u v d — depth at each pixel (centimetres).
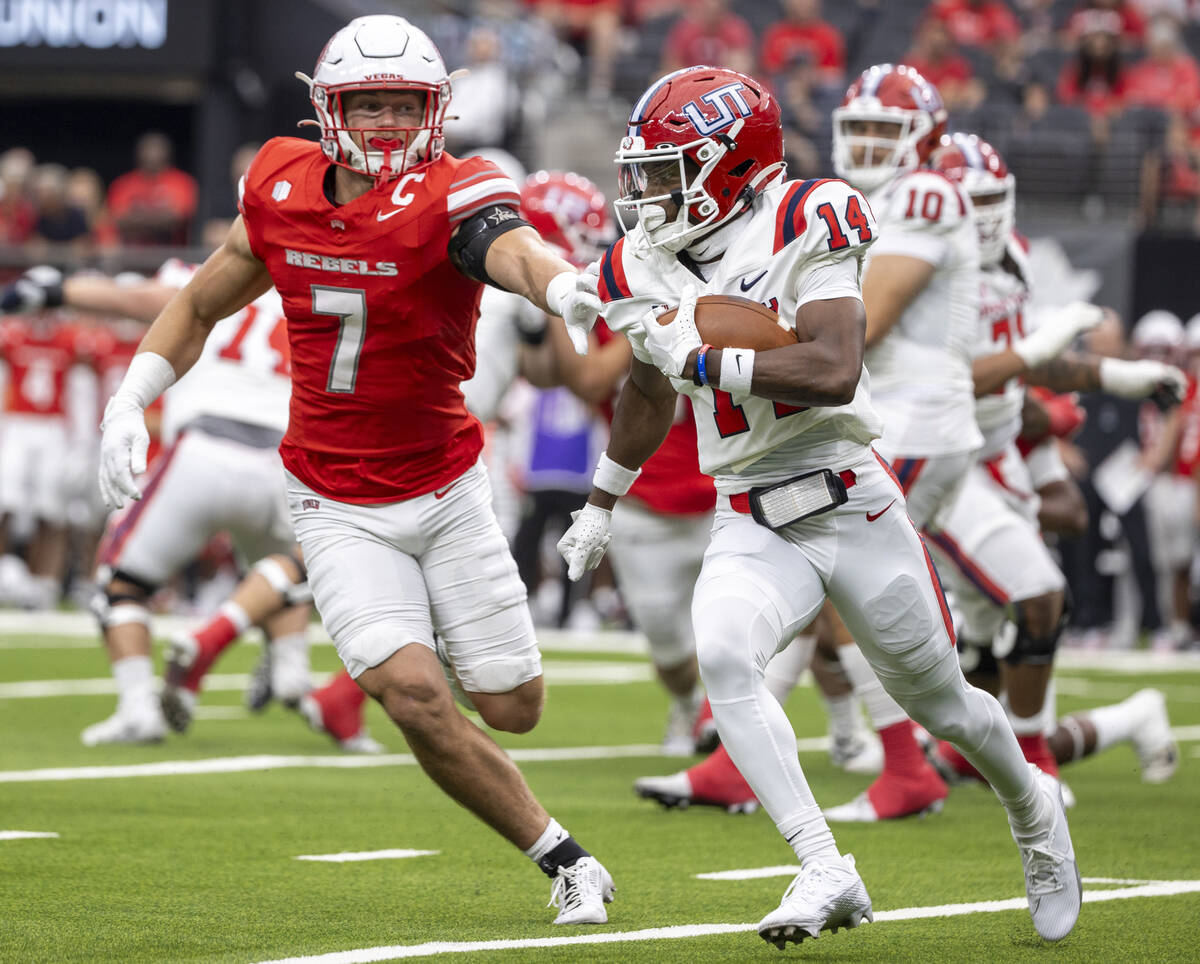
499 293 2241
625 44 6219
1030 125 5319
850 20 6206
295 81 5919
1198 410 4309
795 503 1282
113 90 6000
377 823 1856
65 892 1446
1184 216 5059
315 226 1359
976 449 1930
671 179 1267
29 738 2505
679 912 1427
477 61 5478
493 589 1411
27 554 5162
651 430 1338
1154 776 2284
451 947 1266
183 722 2459
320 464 1400
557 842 1382
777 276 1254
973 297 1911
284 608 2477
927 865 1672
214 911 1386
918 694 1320
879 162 1897
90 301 2217
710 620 1262
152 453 3691
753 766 1245
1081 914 1441
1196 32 6238
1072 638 4525
